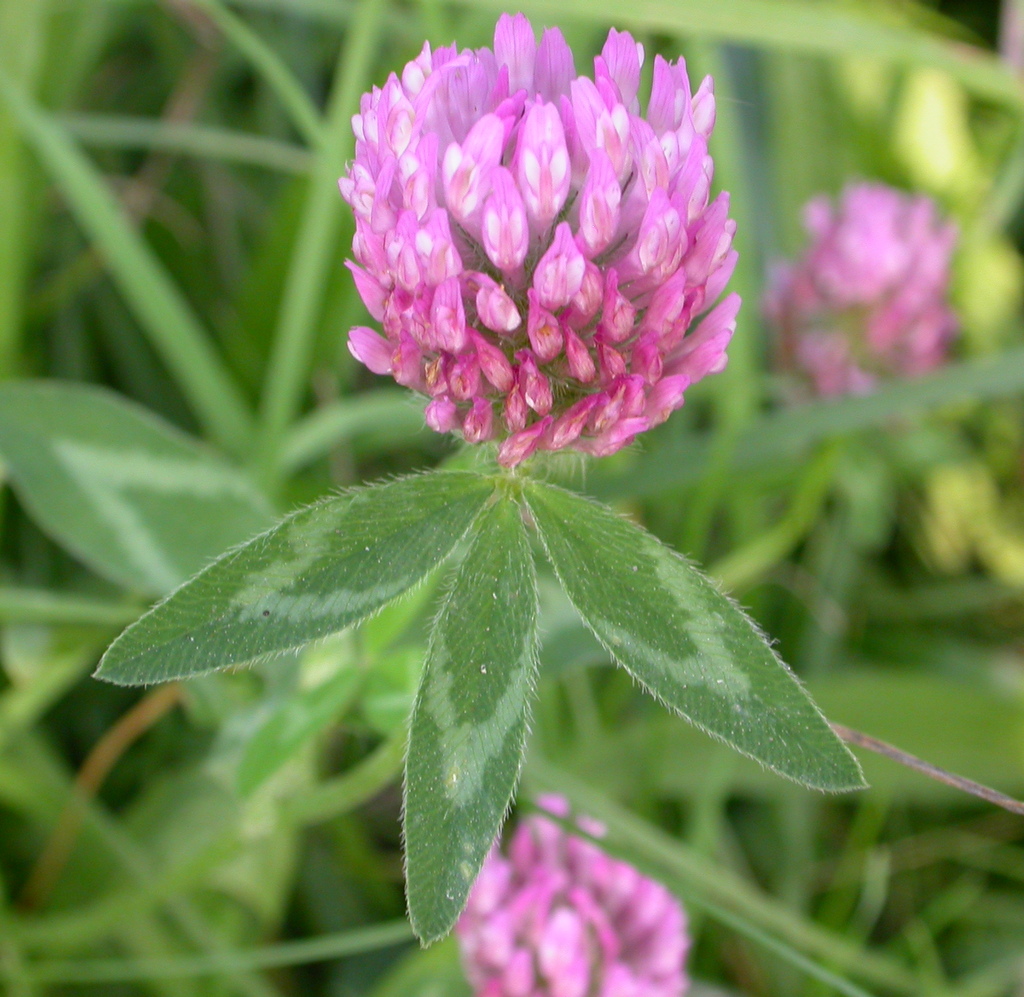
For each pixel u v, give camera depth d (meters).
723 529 0.22
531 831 0.16
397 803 0.19
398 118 0.11
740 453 0.19
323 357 0.21
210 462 0.16
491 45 0.19
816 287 0.24
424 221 0.10
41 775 0.17
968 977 0.19
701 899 0.14
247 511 0.16
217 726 0.16
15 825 0.18
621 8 0.17
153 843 0.17
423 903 0.10
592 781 0.18
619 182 0.10
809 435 0.19
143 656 0.10
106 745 0.17
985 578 0.24
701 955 0.18
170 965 0.15
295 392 0.17
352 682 0.13
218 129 0.22
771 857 0.20
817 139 0.27
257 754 0.13
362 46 0.17
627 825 0.17
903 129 0.28
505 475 0.11
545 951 0.15
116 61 0.23
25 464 0.15
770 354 0.25
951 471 0.25
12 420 0.15
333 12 0.20
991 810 0.20
